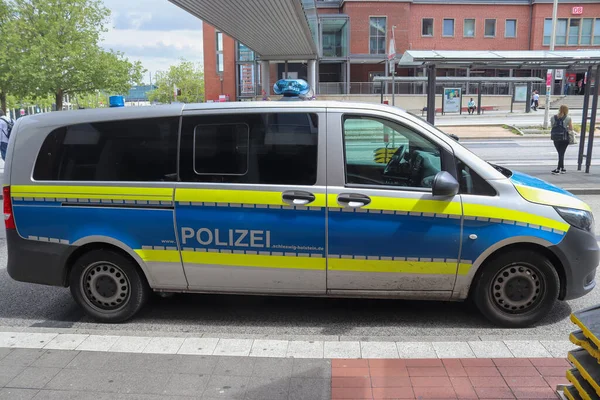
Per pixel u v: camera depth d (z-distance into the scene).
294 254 4.13
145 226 4.24
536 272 4.14
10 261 4.49
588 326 2.48
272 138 4.13
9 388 3.21
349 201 4.04
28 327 4.17
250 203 4.11
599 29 46.22
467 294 4.20
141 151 4.26
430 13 45.78
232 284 4.27
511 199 4.07
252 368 3.41
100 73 27.61
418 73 44.28
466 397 3.01
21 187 4.39
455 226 4.04
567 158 15.53
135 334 3.97
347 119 4.14
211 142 4.19
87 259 4.39
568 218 4.11
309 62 30.48
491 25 46.31
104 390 3.18
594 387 2.41
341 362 3.46
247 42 24.91
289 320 4.56
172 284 4.33
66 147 4.36
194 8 16.55
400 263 4.09
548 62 10.54
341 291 4.21
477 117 33.94
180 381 3.27
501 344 3.70
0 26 27.00
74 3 27.52
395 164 4.13
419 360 3.46
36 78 26.23
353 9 44.19
